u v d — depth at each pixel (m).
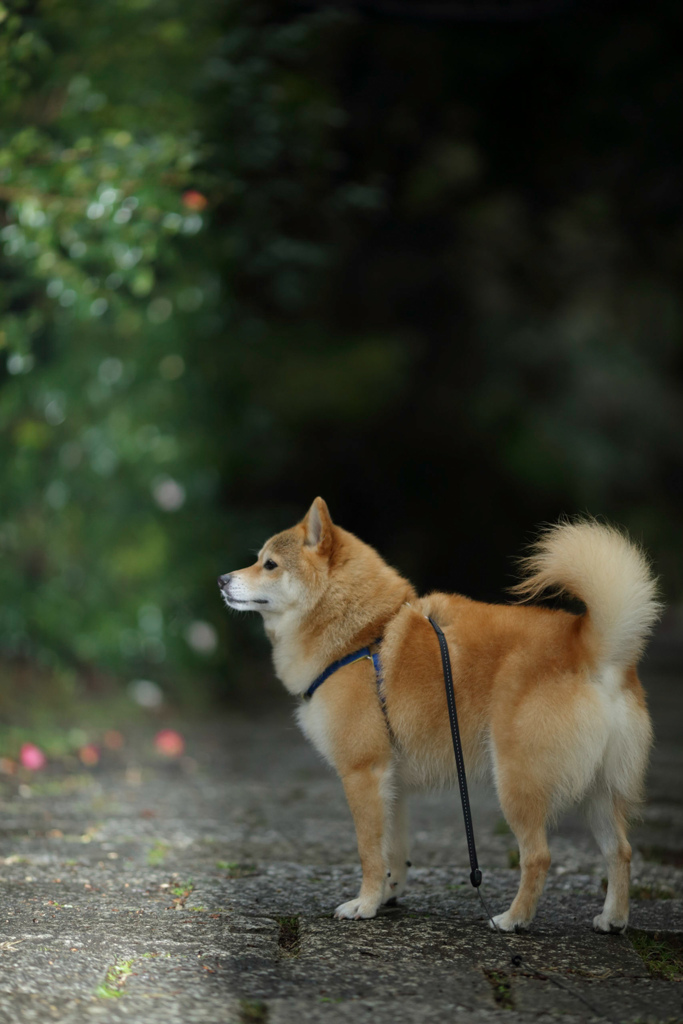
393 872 6.01
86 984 4.47
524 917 5.44
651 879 6.75
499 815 8.67
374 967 4.83
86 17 10.88
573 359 26.33
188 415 13.95
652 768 10.68
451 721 5.57
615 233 22.86
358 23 15.57
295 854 7.06
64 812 8.10
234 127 12.38
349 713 5.79
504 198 22.41
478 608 5.93
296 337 21.58
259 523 14.59
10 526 11.87
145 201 9.07
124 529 13.28
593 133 19.52
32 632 12.46
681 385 29.75
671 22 17.67
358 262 22.98
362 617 5.98
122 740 11.50
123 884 6.14
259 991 4.48
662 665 20.33
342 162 14.09
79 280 9.75
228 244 12.65
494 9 16.81
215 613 14.19
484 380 25.67
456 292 25.09
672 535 29.75
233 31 12.30
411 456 25.53
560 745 5.35
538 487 26.00
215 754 11.20
